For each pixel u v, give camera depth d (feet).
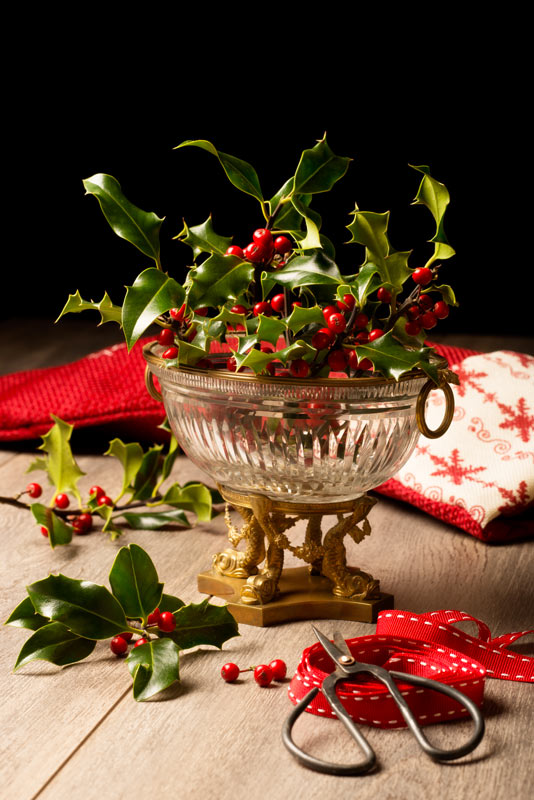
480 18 11.59
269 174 12.39
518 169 11.91
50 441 4.17
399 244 12.17
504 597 3.71
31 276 11.91
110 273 11.98
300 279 3.27
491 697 3.22
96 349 7.41
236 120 12.25
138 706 3.18
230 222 12.37
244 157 12.34
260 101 12.18
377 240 3.33
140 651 3.26
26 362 6.97
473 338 8.38
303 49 11.96
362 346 3.22
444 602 3.67
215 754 3.02
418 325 3.34
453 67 11.78
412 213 12.13
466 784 2.93
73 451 4.97
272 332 3.26
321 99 12.08
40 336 8.02
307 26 11.88
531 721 3.13
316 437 3.36
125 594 3.36
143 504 4.28
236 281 3.28
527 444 4.27
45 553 3.98
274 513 3.57
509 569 3.90
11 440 4.94
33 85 11.86
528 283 11.67
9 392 5.16
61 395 5.00
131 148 12.19
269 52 12.00
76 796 2.92
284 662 3.31
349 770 2.92
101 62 11.93
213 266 3.27
